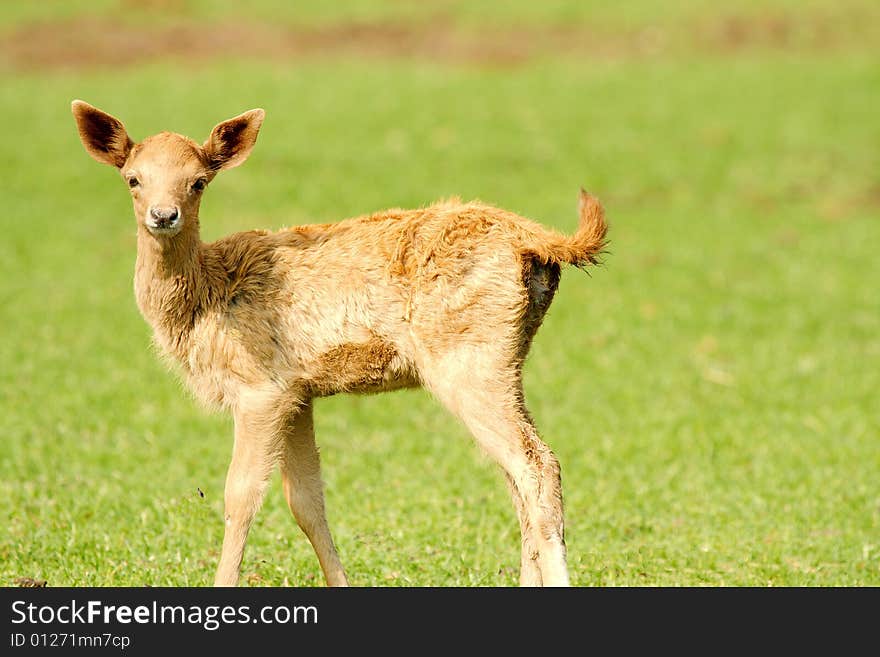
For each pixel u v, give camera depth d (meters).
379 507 29.58
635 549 27.19
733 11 117.75
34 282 53.97
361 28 114.19
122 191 70.50
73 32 109.44
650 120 86.50
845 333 49.06
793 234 65.62
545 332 48.56
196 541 26.80
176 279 22.59
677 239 64.06
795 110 88.75
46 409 37.31
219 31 112.00
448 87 94.69
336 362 22.84
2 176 71.06
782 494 31.11
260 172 72.88
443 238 22.38
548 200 69.25
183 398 39.16
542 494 21.69
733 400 40.44
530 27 114.88
